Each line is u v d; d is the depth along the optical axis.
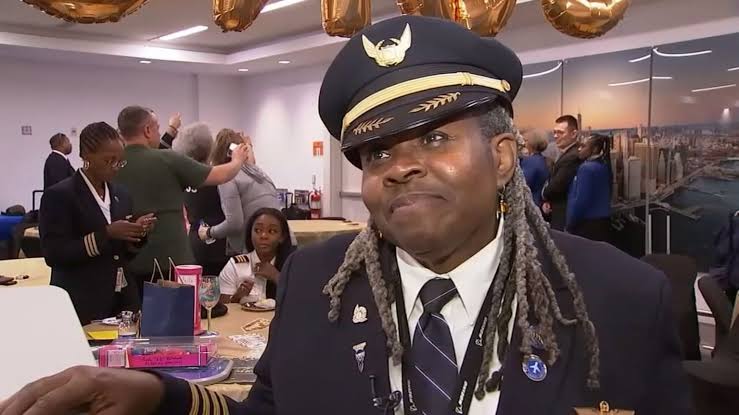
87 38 7.59
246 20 1.48
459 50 0.61
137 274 2.72
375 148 0.61
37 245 4.61
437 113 0.57
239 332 2.03
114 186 2.48
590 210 4.77
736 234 3.30
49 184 6.99
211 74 9.84
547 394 0.61
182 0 5.91
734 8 4.63
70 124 8.87
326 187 8.74
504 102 0.65
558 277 0.66
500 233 0.67
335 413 0.66
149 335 1.69
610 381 0.62
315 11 6.28
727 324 2.76
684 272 2.64
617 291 0.65
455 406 0.62
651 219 5.11
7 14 6.57
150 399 0.58
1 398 0.51
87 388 0.53
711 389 2.22
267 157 9.81
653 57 5.08
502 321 0.64
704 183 4.78
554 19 1.54
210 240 3.66
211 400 0.66
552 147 5.86
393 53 0.60
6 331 0.58
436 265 0.66
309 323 0.71
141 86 9.41
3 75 8.33
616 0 1.52
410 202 0.59
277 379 0.70
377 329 0.67
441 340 0.65
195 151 3.70
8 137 8.44
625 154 5.29
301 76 8.98
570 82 5.71
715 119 4.72
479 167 0.60
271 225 2.76
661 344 0.64
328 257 0.75
